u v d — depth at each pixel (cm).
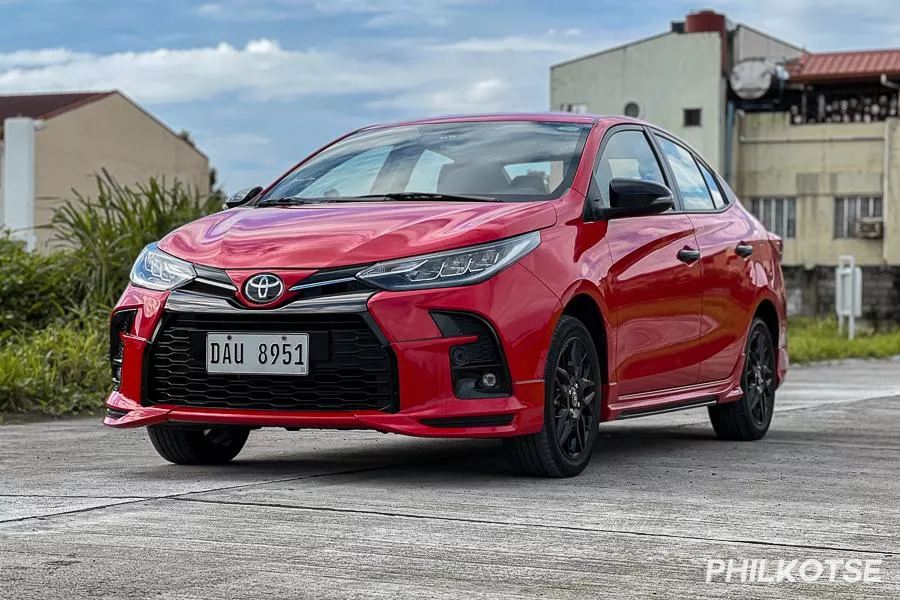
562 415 529
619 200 563
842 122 3562
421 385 486
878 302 3250
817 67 3700
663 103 3616
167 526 410
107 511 437
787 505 468
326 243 502
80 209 1170
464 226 507
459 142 604
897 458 617
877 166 3503
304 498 466
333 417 489
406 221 514
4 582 335
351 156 621
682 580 345
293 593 325
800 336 2216
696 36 3581
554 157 580
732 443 693
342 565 356
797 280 3275
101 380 901
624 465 582
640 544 390
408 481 516
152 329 517
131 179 4334
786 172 3578
